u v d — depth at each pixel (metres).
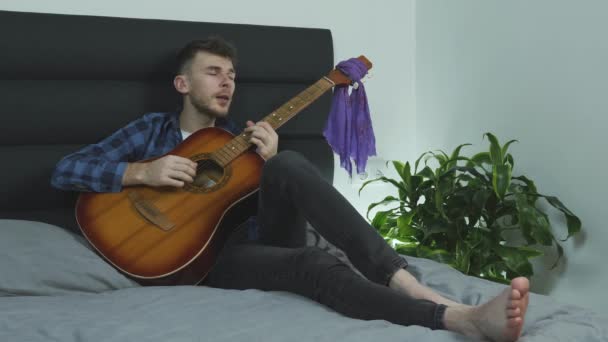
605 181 2.21
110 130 2.28
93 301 1.52
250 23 2.64
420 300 1.29
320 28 2.72
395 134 2.98
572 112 2.34
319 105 2.59
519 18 2.54
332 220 1.49
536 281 2.53
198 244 1.77
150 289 1.62
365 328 1.23
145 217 1.82
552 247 2.45
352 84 2.33
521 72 2.54
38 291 1.61
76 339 1.25
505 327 1.15
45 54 2.20
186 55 2.14
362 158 2.34
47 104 2.19
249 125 2.03
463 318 1.21
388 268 1.40
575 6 2.31
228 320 1.32
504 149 2.40
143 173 1.86
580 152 2.31
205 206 1.84
